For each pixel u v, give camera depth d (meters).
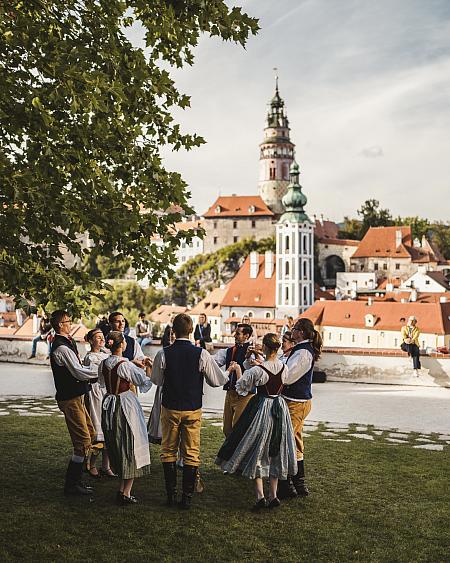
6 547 6.76
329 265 167.62
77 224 8.07
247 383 8.20
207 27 9.07
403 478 9.48
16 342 25.39
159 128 9.24
